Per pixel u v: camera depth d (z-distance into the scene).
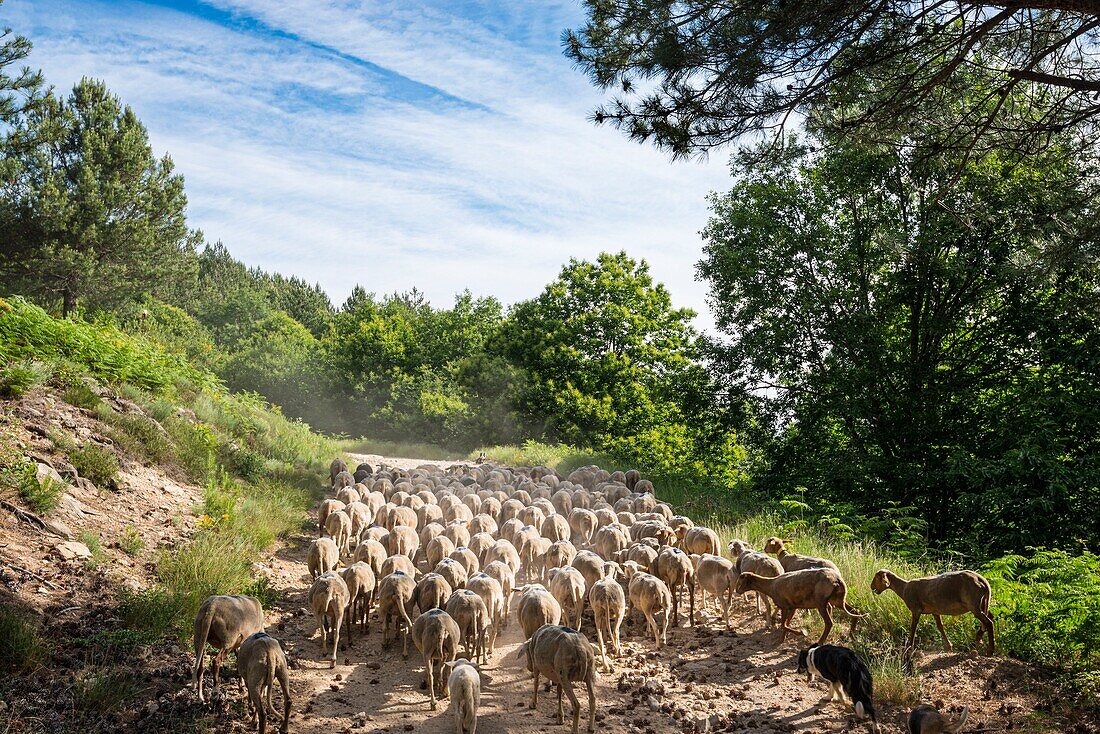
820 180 23.86
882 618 11.41
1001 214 15.54
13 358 17.33
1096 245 11.02
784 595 11.05
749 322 25.14
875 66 10.23
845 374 23.16
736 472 30.53
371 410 70.81
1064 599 10.60
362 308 80.81
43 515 11.88
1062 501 18.39
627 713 8.95
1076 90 10.58
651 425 48.03
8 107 35.81
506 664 10.38
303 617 11.73
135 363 21.48
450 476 22.34
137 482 14.94
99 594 10.40
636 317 51.41
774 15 9.14
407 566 12.23
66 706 7.86
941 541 19.94
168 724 7.96
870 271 23.80
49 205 39.84
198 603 10.53
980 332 23.00
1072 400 20.06
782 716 8.90
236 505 15.84
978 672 9.69
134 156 43.56
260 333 80.56
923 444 22.45
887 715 8.85
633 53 10.23
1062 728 8.21
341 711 8.77
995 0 8.79
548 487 20.14
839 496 23.23
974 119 11.78
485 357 55.56
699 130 10.27
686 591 14.26
